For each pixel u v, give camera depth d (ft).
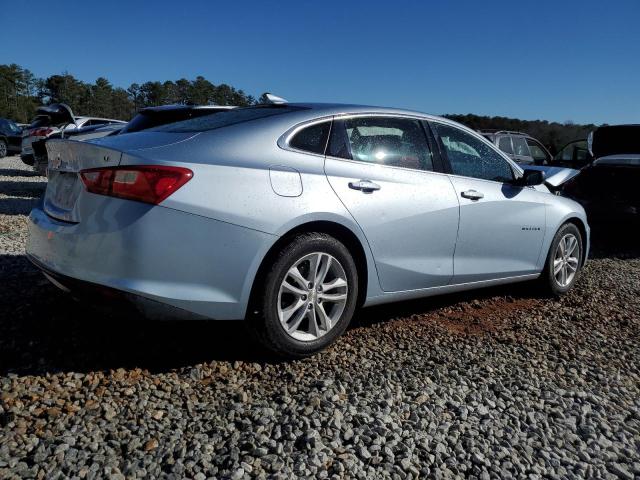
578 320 13.55
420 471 7.20
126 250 8.30
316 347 10.03
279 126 10.18
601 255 22.58
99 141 9.50
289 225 9.33
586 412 9.02
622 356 11.46
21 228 21.06
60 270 8.91
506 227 13.43
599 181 24.49
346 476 6.97
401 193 11.10
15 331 10.44
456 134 13.08
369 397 8.95
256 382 9.21
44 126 43.11
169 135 9.76
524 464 7.51
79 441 7.32
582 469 7.47
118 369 9.28
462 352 11.09
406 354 10.82
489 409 8.93
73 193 9.23
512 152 37.29
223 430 7.75
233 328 11.20
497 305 14.42
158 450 7.23
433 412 8.67
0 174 45.16
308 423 8.04
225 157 9.23
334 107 11.19
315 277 9.87
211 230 8.68
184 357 9.88
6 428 7.50
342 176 10.32
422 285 11.85
